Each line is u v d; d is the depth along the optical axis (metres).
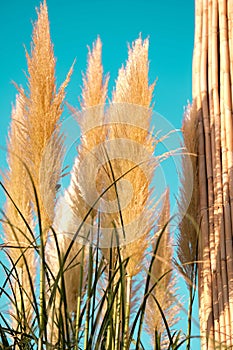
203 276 2.66
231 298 2.57
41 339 2.01
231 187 2.72
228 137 2.79
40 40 2.34
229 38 2.92
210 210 2.71
